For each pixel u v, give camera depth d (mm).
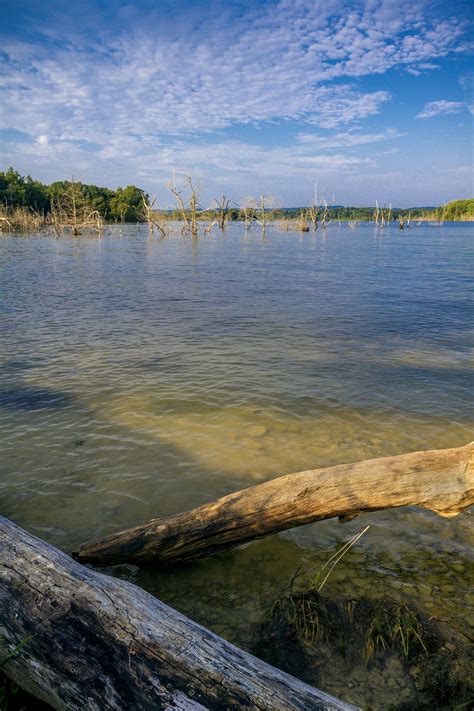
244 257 41562
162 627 2523
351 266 33531
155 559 3904
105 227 109188
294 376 9211
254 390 8391
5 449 6105
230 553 4234
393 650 3135
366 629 3285
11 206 98125
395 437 6512
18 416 7172
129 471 5578
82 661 2408
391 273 28953
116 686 2299
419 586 3740
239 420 7074
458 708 2701
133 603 2670
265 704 2174
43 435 6531
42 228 95562
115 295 19891
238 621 3420
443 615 3420
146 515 4727
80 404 7676
